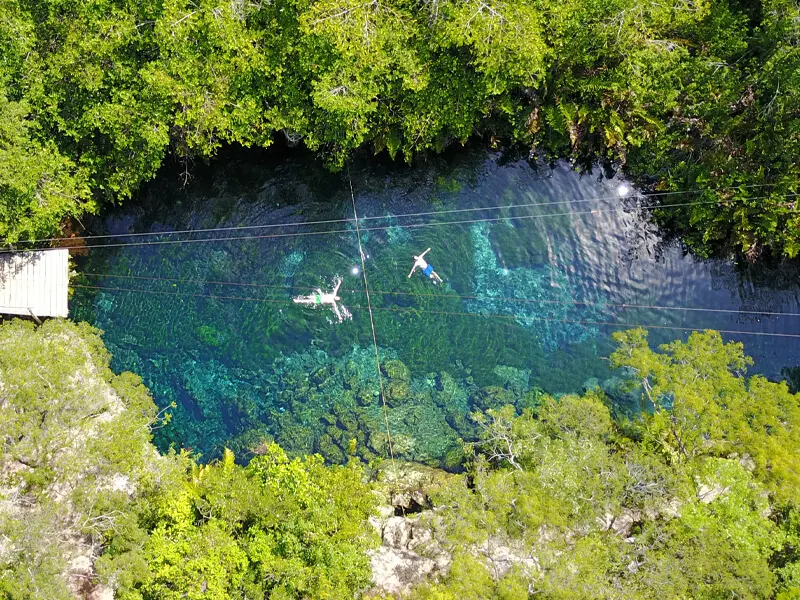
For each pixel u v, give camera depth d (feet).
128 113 70.69
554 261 87.97
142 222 87.81
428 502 77.46
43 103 70.23
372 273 86.94
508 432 75.77
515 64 71.36
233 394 82.89
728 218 81.61
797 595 60.85
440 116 77.15
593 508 67.56
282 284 86.53
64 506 68.44
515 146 89.97
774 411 69.87
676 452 73.87
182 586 60.70
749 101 78.38
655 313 86.53
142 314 85.30
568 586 60.64
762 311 86.48
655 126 82.53
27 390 65.57
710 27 78.48
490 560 68.64
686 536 64.80
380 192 89.10
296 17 69.41
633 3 70.64
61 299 82.17
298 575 61.77
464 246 88.02
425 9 70.38
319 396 82.79
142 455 69.87
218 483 65.21
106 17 68.13
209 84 72.18
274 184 89.15
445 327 85.76
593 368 84.53
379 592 69.31
